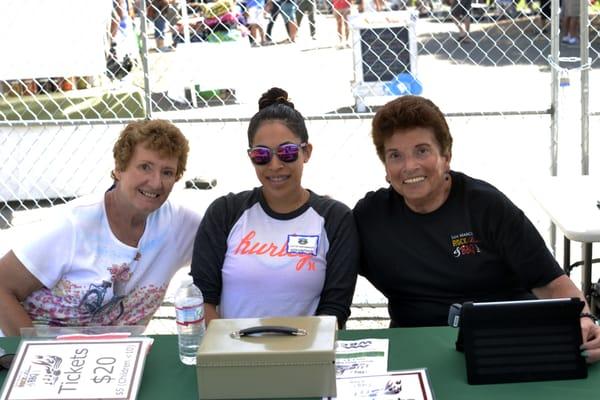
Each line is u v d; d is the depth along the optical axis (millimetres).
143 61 4328
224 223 2811
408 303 2779
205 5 8062
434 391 2131
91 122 4336
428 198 2691
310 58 9430
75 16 4641
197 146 6809
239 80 7062
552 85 4188
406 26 7230
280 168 2682
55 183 5992
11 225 5570
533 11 10438
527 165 6227
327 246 2748
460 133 7102
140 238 2854
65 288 2832
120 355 2258
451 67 9672
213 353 2043
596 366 2229
